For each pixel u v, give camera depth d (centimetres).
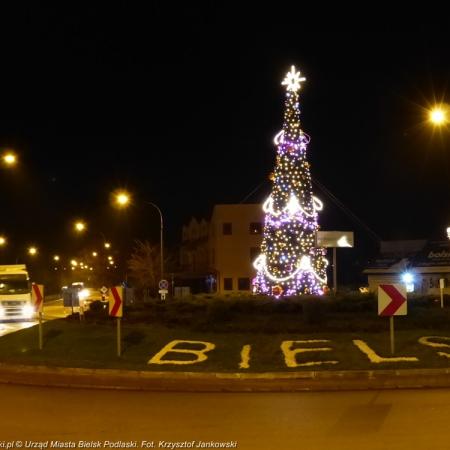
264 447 899
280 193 3166
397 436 953
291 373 1650
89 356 1978
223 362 1823
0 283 3925
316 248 3231
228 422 1092
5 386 1586
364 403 1272
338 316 2481
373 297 2703
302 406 1252
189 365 1792
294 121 3197
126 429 1037
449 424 1039
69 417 1148
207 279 7106
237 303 2652
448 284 4966
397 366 1698
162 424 1078
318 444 910
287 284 3133
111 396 1416
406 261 5703
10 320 4044
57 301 7012
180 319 2497
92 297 7156
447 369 1662
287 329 2194
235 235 6619
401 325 2228
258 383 1591
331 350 1903
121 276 9412
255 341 2059
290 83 3197
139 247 7869
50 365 1819
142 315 2658
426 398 1324
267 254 3200
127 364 1822
